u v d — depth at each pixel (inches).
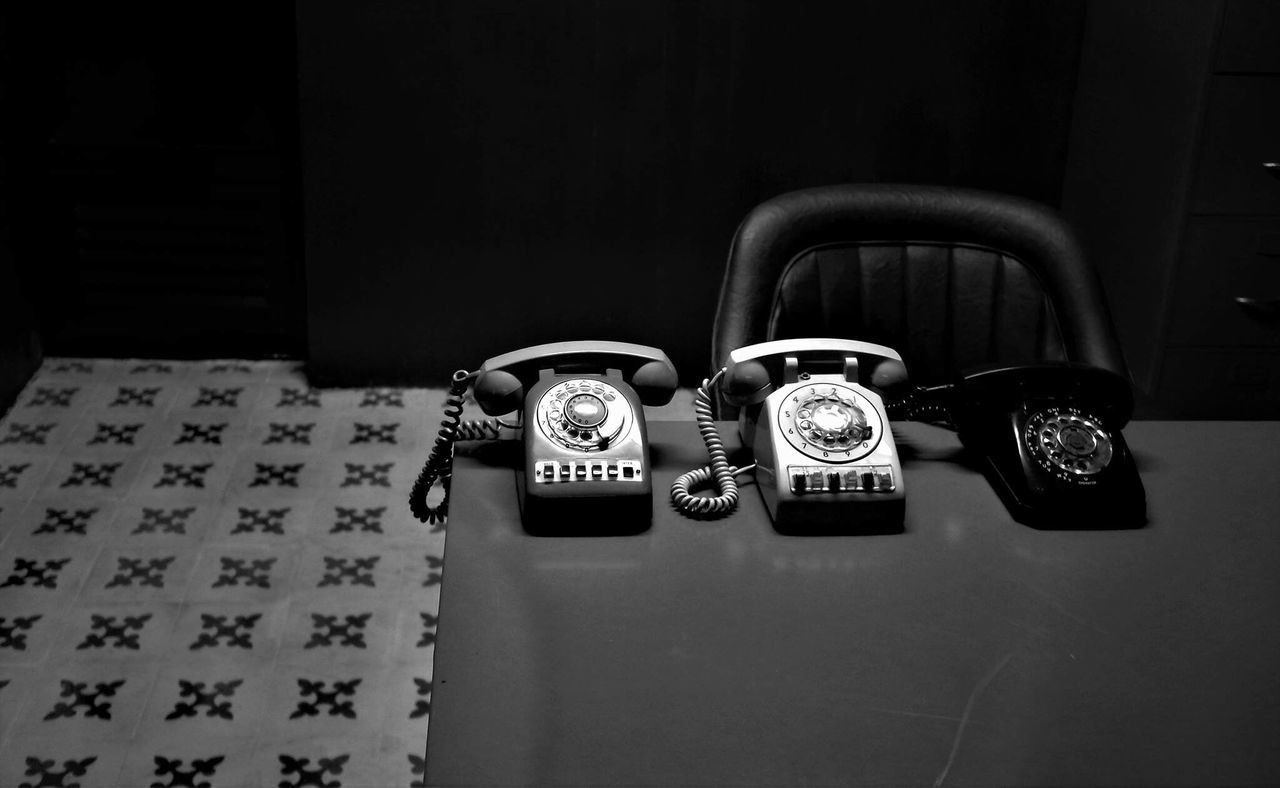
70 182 156.3
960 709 53.9
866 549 65.5
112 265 160.4
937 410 79.0
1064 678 56.1
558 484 64.9
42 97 152.1
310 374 159.0
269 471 140.2
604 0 143.3
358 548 126.8
